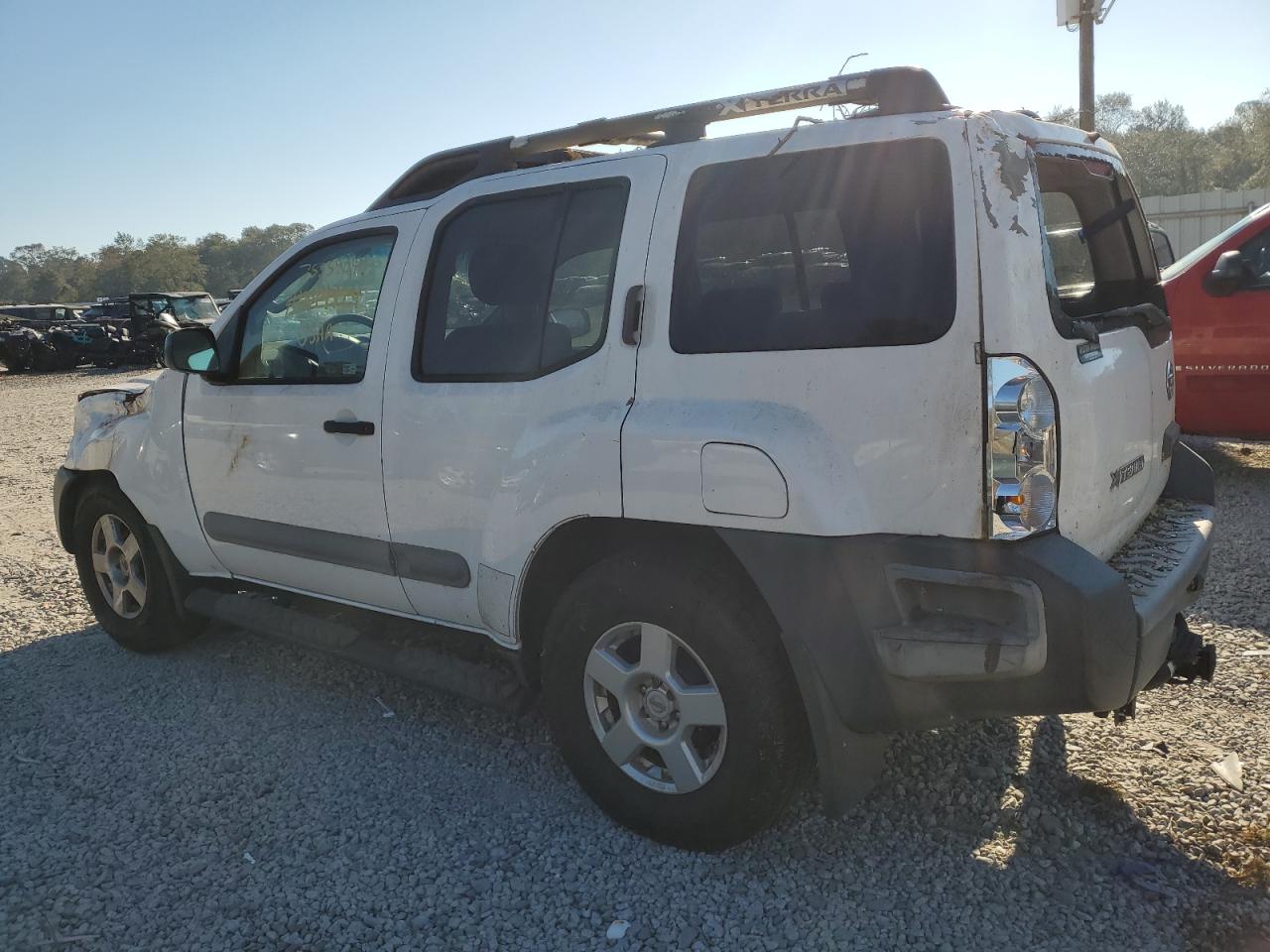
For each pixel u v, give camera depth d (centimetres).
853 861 287
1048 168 286
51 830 317
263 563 411
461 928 265
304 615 403
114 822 321
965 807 311
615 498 283
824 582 250
